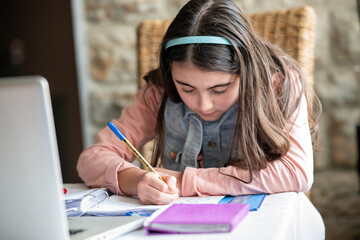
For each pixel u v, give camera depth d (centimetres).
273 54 123
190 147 129
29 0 294
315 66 212
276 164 107
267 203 95
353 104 209
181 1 223
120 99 236
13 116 61
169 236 76
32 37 301
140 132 139
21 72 309
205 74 103
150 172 106
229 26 107
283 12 155
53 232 65
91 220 84
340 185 206
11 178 63
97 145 129
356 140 208
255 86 110
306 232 105
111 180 112
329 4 209
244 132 110
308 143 115
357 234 200
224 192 105
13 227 66
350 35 208
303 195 111
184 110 131
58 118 290
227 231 75
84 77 241
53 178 63
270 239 71
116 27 233
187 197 106
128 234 79
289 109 116
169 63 113
